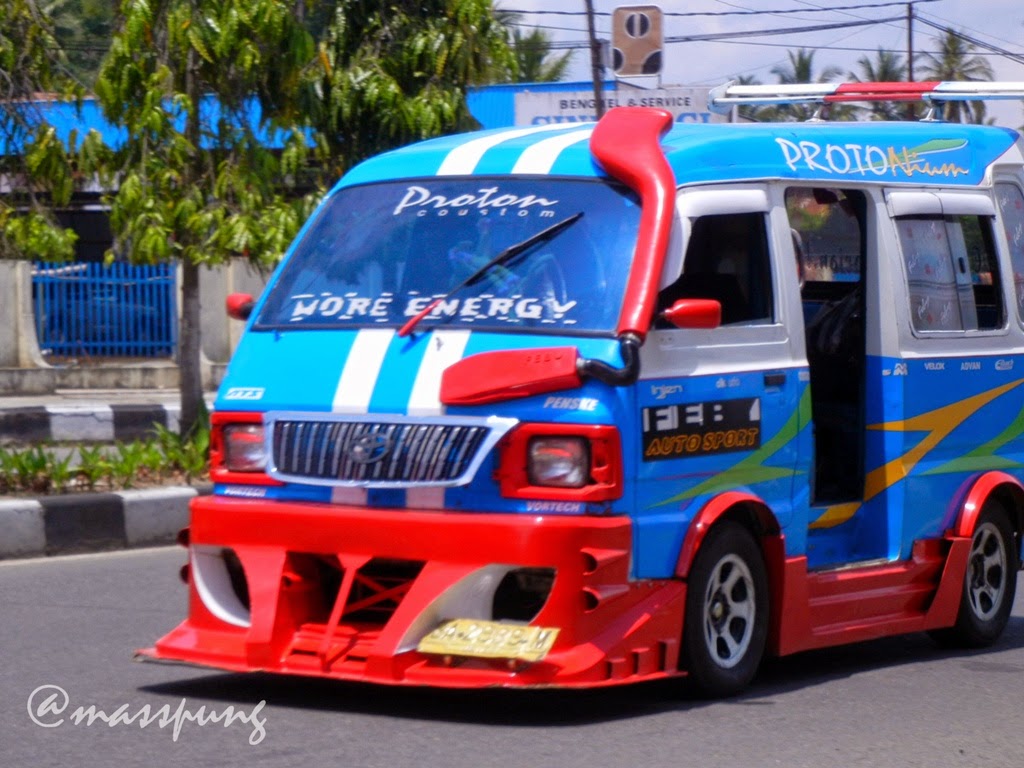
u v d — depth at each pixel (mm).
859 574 8445
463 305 7160
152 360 25641
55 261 14156
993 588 9672
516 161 7703
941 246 9312
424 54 15602
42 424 17812
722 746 6602
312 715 6973
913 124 9500
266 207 13766
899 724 7238
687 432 7160
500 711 7098
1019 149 10156
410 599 6746
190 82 13664
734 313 7625
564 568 6590
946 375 9172
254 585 7090
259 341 7551
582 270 7098
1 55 13711
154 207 13305
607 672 6684
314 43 13797
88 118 17641
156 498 12477
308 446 7062
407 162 8039
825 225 9750
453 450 6730
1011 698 7965
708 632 7340
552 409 6715
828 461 9219
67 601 9945
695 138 7734
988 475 9453
